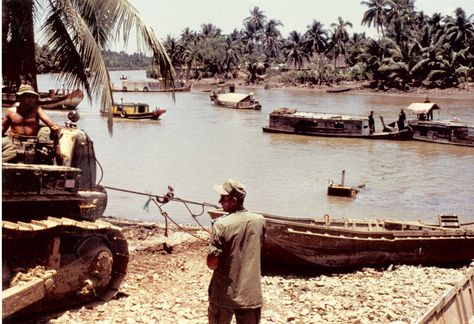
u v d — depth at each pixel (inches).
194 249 588.4
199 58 6112.2
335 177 1221.7
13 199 319.0
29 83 591.2
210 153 1499.8
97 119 2241.6
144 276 469.4
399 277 542.3
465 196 1071.6
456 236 604.7
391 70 4328.3
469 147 1756.9
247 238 255.1
